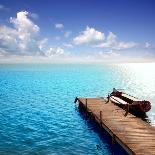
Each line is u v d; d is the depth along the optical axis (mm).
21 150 23609
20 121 35719
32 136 28125
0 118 37812
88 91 75562
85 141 26109
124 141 20484
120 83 107000
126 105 34781
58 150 23625
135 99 37500
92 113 32000
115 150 23250
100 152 22969
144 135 22062
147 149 18625
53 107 47031
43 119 36875
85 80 123312
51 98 59688
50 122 34875
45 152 23094
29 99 58031
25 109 45344
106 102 38844
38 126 32688
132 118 28422
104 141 25969
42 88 84125
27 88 84312
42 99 57969
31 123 34438
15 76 161000
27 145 25047
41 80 123375
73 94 68188
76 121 35031
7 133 29422
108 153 22719
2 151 23281
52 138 27359
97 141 26000
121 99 39969
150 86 94125
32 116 39125
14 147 24438
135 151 18219
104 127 26109
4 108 46500
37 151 23344
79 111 42500
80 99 42281
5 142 25969
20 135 28578
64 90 78125
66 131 30016
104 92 73312
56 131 30125
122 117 28875
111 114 30469
